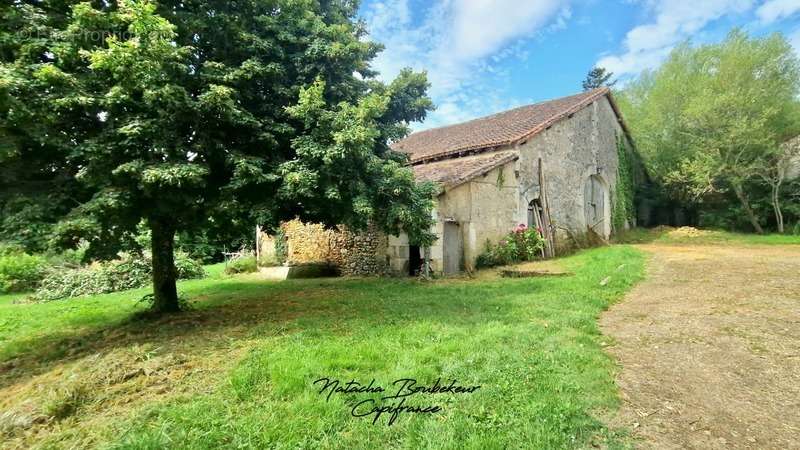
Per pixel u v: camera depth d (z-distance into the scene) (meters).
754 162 15.00
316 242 13.87
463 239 11.05
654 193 19.44
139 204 4.79
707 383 3.26
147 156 4.59
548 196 13.89
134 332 5.34
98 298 10.24
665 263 9.50
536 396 2.96
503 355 3.78
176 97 4.44
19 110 3.76
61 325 6.83
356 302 6.84
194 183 4.52
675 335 4.42
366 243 11.91
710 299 5.89
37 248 3.90
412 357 3.76
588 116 16.28
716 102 14.67
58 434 2.67
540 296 6.63
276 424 2.63
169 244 6.45
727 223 16.94
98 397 3.13
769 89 14.77
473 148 13.32
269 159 5.80
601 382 3.21
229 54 5.71
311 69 6.03
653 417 2.75
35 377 4.08
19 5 4.38
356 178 5.86
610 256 10.74
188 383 3.39
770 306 5.26
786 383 3.21
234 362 3.82
